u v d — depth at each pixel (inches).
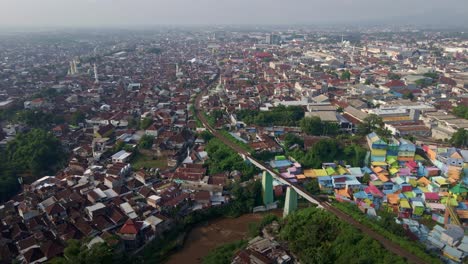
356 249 3430.1
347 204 4247.0
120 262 3316.9
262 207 4736.7
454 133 5816.9
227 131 6688.0
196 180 4990.2
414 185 4795.8
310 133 6525.6
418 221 4165.8
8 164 5206.7
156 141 6146.7
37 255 3297.2
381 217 3961.6
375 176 5064.0
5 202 4468.5
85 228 3700.8
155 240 3860.7
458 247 3494.1
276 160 5570.9
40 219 3902.6
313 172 5305.1
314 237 3614.7
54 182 4783.5
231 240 4097.0
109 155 5792.3
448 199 4360.2
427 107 7598.4
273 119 7022.6
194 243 4040.4
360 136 6274.6
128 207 4165.8
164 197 4377.5
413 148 5398.6
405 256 3321.9
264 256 3454.7
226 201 4675.2
